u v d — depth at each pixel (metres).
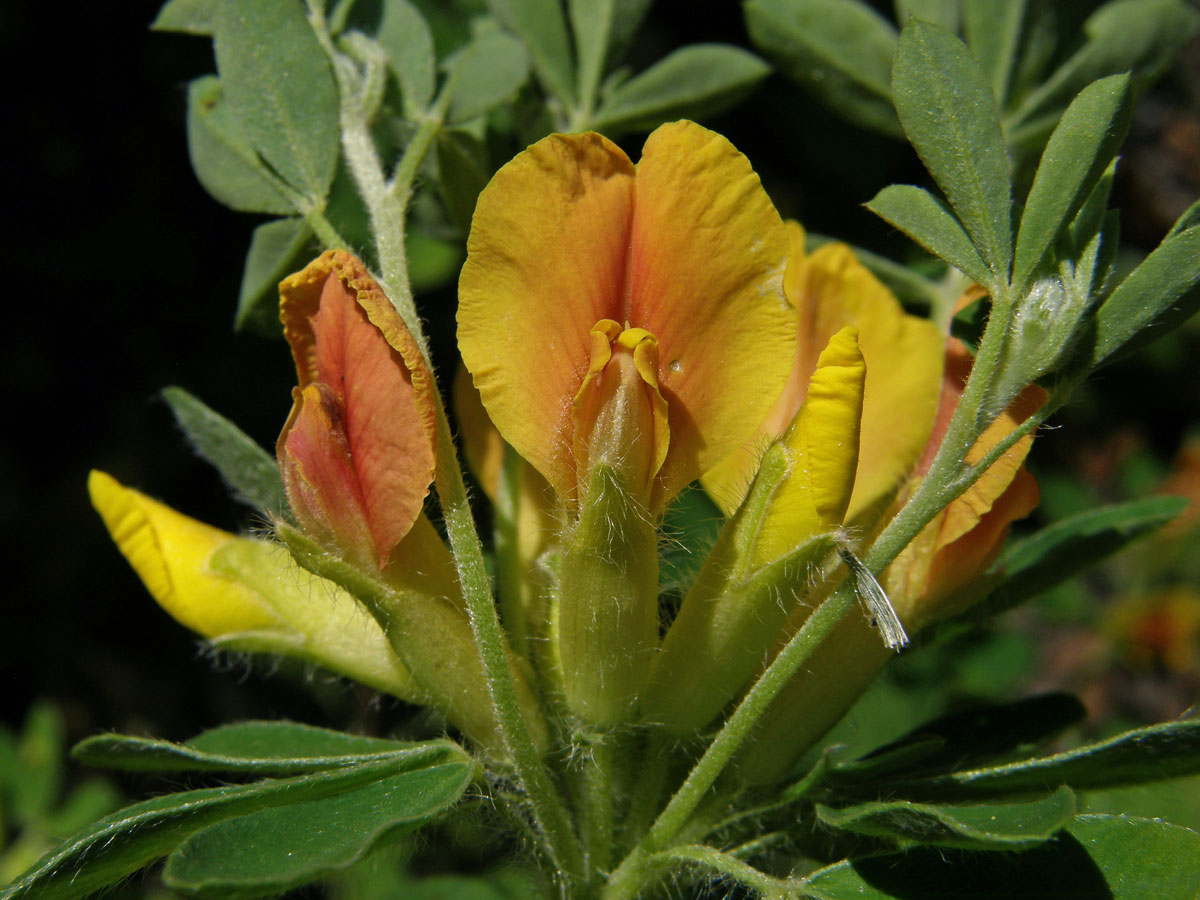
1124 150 0.35
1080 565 0.13
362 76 0.13
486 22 0.14
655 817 0.11
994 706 0.12
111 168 0.29
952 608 0.11
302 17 0.12
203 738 0.12
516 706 0.10
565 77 0.14
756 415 0.10
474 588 0.10
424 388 0.10
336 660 0.12
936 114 0.10
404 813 0.10
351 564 0.11
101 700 0.30
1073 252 0.10
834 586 0.11
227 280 0.28
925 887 0.10
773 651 0.11
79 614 0.31
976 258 0.10
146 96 0.29
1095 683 0.27
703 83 0.14
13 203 0.29
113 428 0.31
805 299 0.12
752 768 0.11
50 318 0.30
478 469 0.12
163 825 0.10
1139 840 0.10
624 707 0.11
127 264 0.28
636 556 0.10
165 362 0.30
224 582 0.12
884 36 0.14
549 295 0.10
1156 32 0.13
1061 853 0.10
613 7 0.14
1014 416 0.11
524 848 0.12
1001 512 0.11
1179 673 0.28
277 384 0.26
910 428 0.12
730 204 0.10
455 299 0.25
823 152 0.25
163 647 0.31
